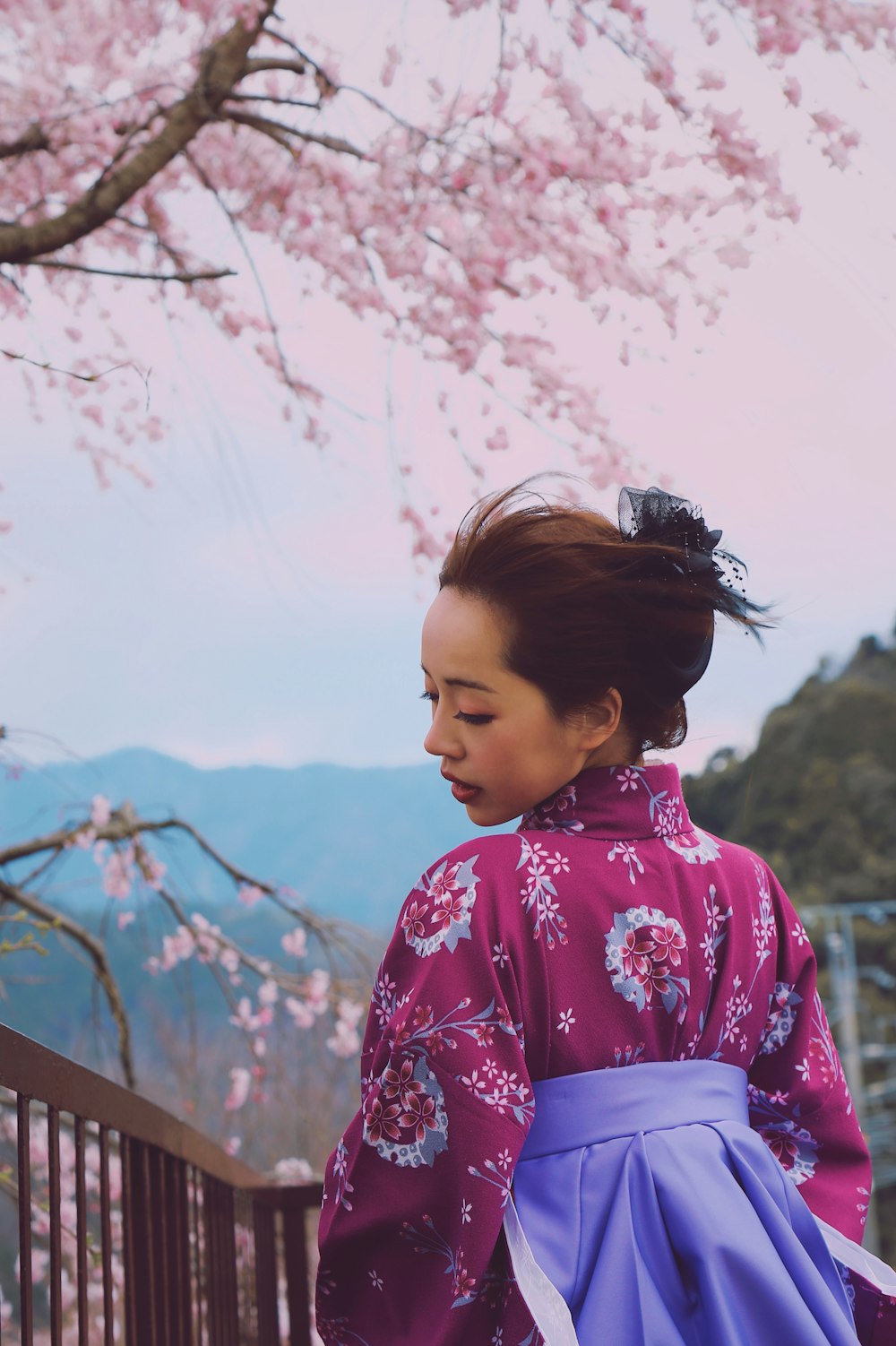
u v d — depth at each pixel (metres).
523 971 0.97
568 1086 0.98
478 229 3.83
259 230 4.02
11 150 3.49
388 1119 0.96
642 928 1.01
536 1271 0.91
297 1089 4.16
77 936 3.38
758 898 1.13
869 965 15.18
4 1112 3.30
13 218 3.71
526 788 1.04
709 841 1.13
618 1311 0.90
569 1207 0.94
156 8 3.61
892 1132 14.59
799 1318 0.91
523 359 4.00
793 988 1.16
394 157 3.70
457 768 1.05
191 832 3.69
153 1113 1.68
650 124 3.54
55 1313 1.13
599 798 1.05
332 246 3.97
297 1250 3.08
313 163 3.83
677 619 1.03
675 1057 1.02
